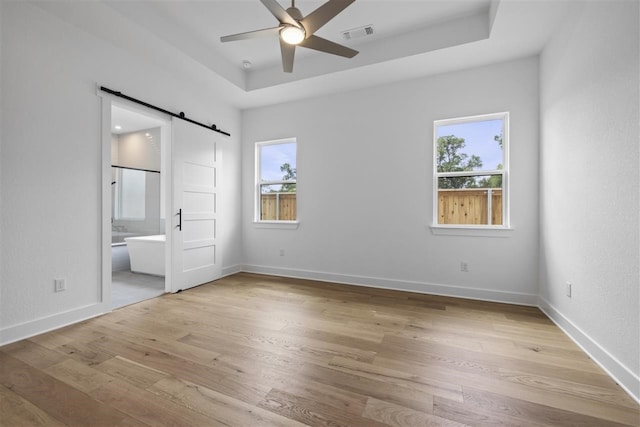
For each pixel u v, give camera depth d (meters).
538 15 2.32
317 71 3.41
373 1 2.52
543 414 1.38
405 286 3.53
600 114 1.87
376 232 3.69
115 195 5.36
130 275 4.35
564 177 2.38
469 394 1.53
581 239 2.11
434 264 3.40
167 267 3.43
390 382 1.64
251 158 4.51
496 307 2.93
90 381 1.64
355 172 3.80
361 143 3.76
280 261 4.32
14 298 2.14
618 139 1.70
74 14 2.34
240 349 2.03
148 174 5.64
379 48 3.09
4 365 1.80
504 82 3.07
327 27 2.89
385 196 3.63
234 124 4.42
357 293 3.41
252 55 3.43
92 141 2.61
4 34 2.07
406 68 3.21
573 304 2.23
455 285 3.31
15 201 2.14
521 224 3.02
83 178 2.55
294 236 4.20
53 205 2.35
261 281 3.97
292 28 1.93
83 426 1.30
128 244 4.52
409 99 3.50
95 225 2.65
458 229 3.27
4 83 2.08
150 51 2.90
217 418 1.35
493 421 1.33
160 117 3.24
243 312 2.78
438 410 1.41
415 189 3.48
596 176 1.92
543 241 2.84
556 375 1.72
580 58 2.11
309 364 1.83
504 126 3.15
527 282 3.02
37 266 2.26
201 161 3.78
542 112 2.84
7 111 2.09
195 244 3.70
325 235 3.99
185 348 2.04
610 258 1.77
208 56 3.25
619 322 1.68
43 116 2.28
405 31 2.96
